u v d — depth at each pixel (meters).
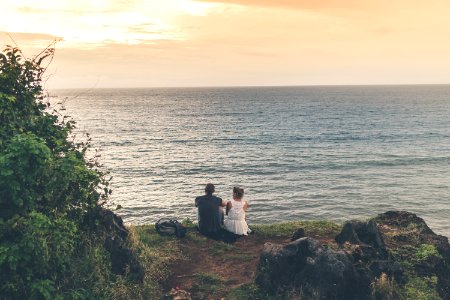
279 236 9.90
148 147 78.50
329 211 39.31
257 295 6.95
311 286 6.76
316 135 94.69
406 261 8.11
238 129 107.81
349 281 6.90
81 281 6.24
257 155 69.75
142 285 7.06
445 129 103.00
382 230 9.76
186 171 56.75
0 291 5.16
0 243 5.14
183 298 6.49
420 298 6.97
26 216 5.43
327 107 185.88
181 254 8.64
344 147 77.69
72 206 6.80
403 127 108.25
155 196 43.88
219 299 6.93
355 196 44.34
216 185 49.00
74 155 6.52
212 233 9.61
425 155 68.06
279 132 100.62
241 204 9.85
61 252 5.97
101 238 7.24
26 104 6.68
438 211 39.22
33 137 5.59
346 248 7.71
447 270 8.23
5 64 6.47
